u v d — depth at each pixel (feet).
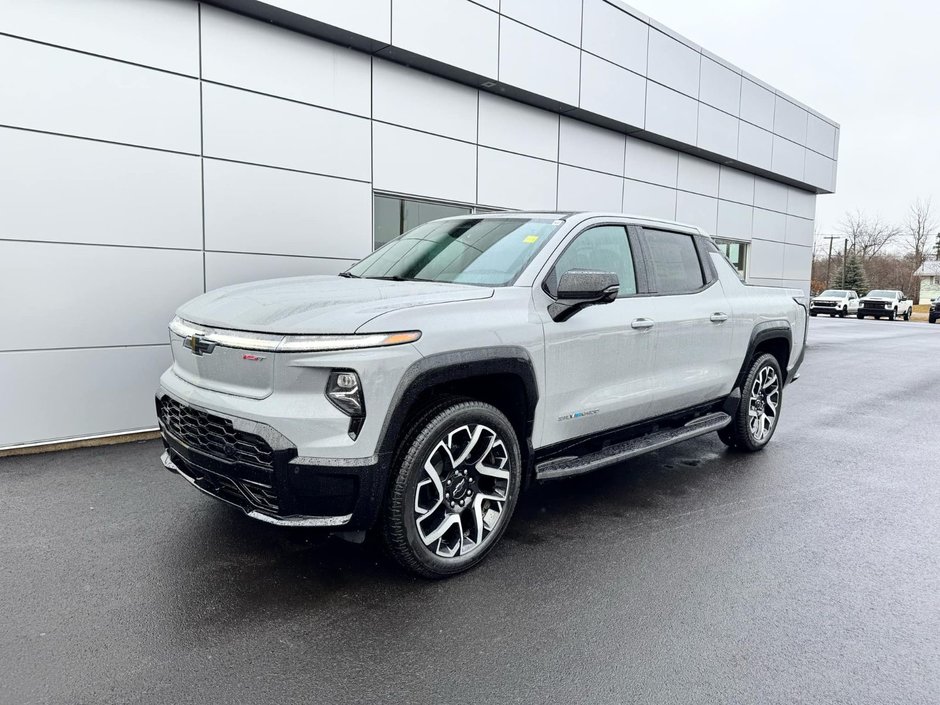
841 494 15.03
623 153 35.94
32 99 16.69
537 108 30.71
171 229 19.27
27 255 16.87
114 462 16.31
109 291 18.21
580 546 11.75
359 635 8.66
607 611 9.44
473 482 10.59
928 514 13.82
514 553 11.41
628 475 16.20
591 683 7.74
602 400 12.64
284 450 8.82
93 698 7.24
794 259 54.13
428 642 8.54
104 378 18.29
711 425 16.06
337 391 8.96
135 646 8.27
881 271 250.78
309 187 22.44
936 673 8.07
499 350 10.39
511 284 11.41
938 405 27.20
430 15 24.27
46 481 14.73
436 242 13.89
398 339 9.25
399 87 24.89
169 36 18.88
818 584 10.46
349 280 12.62
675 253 15.42
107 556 10.84
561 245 12.25
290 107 21.74
